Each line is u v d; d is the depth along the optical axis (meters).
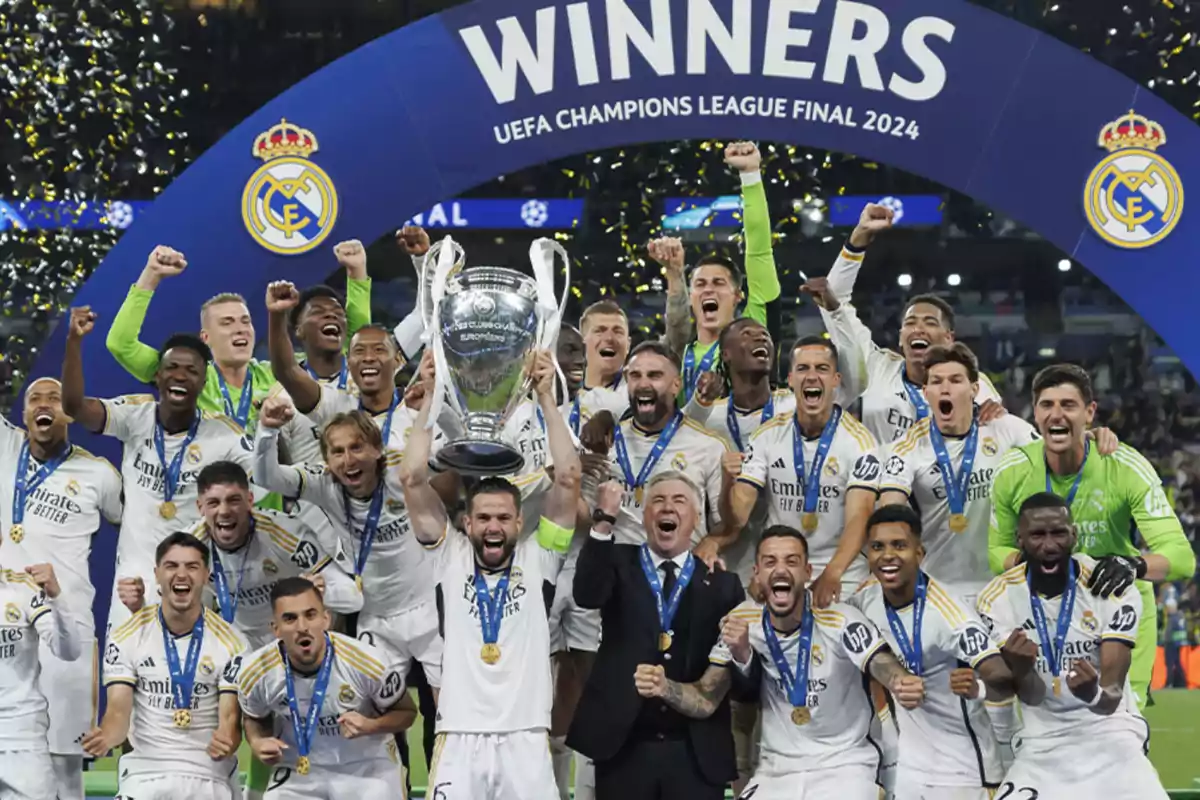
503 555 7.02
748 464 7.83
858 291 19.02
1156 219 8.77
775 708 7.12
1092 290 19.02
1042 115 8.76
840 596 7.54
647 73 8.83
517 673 6.96
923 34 8.77
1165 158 8.77
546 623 7.07
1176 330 8.80
